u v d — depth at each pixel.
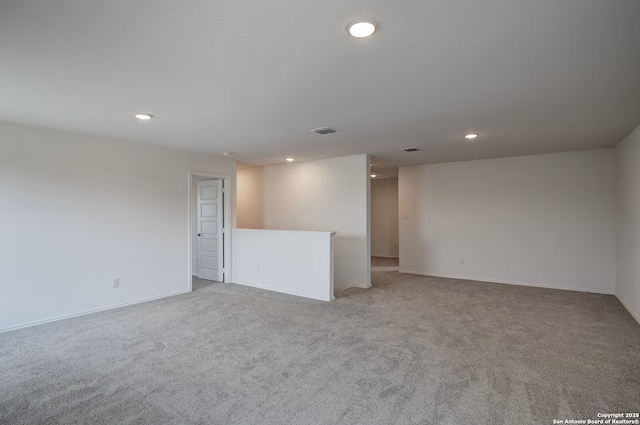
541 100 2.85
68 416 2.03
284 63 2.14
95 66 2.17
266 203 6.88
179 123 3.57
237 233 5.96
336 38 1.83
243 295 5.05
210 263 6.28
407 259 6.99
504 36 1.81
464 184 6.34
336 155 5.63
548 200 5.56
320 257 4.85
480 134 4.11
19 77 2.34
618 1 1.49
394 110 3.13
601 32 1.76
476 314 4.07
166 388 2.36
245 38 1.82
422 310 4.25
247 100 2.84
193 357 2.86
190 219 5.30
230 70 2.24
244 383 2.42
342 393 2.29
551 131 3.96
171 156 5.04
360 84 2.50
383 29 1.74
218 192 6.08
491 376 2.52
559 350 2.99
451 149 5.11
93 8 1.53
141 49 1.94
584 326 3.62
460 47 1.94
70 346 3.09
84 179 4.08
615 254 5.05
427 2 1.50
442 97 2.78
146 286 4.70
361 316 4.00
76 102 2.87
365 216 5.52
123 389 2.34
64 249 3.89
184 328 3.58
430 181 6.71
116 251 4.37
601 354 2.90
